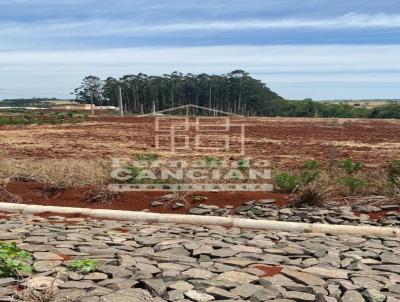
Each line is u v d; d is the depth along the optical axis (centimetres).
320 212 831
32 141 2056
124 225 788
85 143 1984
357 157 1636
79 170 1077
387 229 720
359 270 543
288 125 3469
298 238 691
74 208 879
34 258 553
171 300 445
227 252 601
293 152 1747
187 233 727
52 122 3312
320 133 2720
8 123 3138
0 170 1085
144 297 448
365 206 868
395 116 6119
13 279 480
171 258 573
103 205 930
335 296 461
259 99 6925
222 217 797
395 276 524
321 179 985
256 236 702
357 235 721
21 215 858
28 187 1009
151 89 7025
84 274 505
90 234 695
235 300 448
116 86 7275
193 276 504
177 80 7006
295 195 927
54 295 443
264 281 494
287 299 452
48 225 762
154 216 823
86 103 8056
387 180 988
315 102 7094
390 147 1992
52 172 1060
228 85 6850
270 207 877
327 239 687
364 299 454
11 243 569
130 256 570
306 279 503
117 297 444
